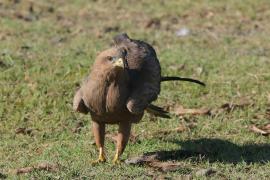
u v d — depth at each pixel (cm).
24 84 4416
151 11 6700
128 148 3550
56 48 5344
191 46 5547
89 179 3059
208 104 4203
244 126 3888
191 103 4209
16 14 6419
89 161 3344
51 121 3941
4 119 3978
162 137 3734
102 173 3123
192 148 3547
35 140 3709
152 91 3256
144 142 3628
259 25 6284
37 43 5462
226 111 4100
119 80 3106
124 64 3064
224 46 5562
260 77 4641
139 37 5791
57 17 6431
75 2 7012
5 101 4178
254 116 4041
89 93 3145
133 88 3183
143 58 3309
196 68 4828
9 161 3391
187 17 6506
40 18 6397
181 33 5972
